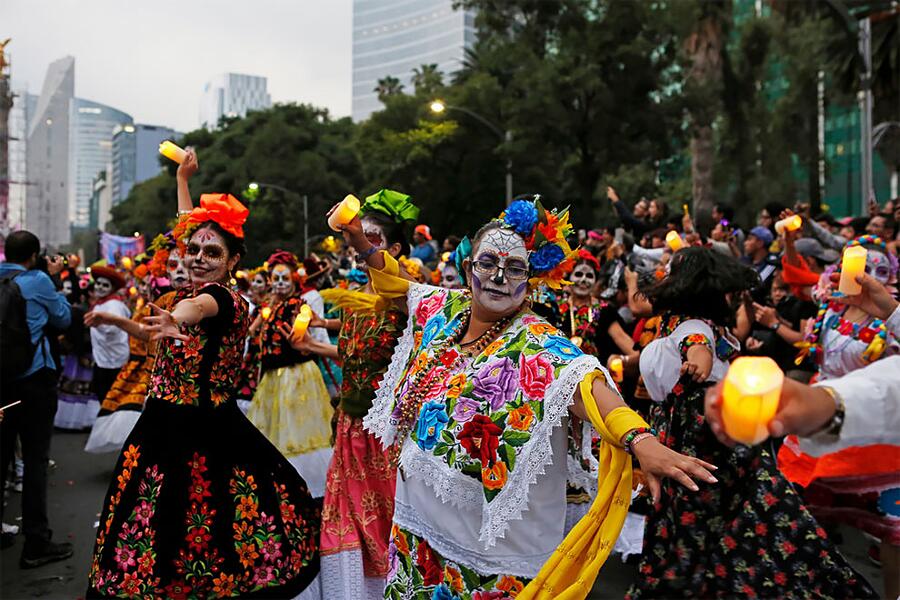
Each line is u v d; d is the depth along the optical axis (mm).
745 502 3518
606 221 38688
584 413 2598
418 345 3213
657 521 3760
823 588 3369
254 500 3830
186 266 4066
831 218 9523
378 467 4230
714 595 3506
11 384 4977
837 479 3936
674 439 3756
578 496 4336
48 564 5117
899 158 31312
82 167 169250
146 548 3604
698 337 3738
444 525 2814
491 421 2729
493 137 39188
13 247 5164
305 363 5902
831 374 4523
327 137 58562
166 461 3689
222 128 66125
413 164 40625
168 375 3812
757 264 7605
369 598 4227
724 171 34750
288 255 6109
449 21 184625
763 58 32719
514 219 2938
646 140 31703
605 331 6031
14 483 7203
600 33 29625
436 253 12422
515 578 2727
